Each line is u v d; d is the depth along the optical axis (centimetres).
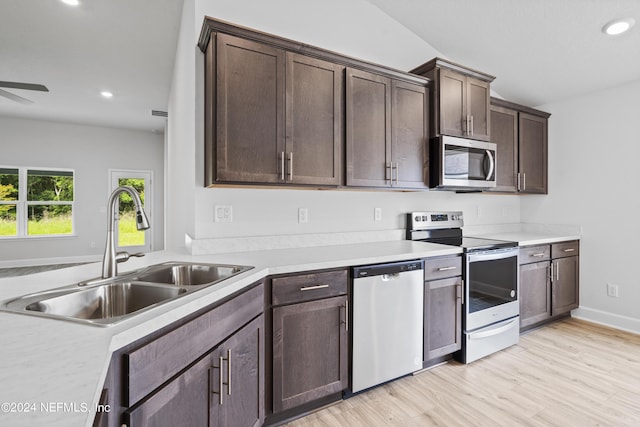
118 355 78
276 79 184
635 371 221
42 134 586
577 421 171
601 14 221
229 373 124
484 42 273
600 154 309
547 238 297
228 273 158
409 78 235
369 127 218
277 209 226
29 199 579
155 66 360
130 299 130
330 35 246
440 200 307
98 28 285
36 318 88
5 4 251
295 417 174
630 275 291
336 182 205
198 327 107
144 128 641
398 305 200
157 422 88
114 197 135
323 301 175
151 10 260
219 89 168
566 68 283
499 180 302
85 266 159
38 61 347
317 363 174
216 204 205
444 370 224
